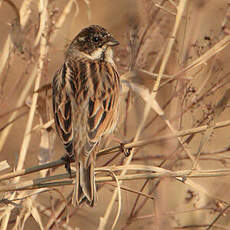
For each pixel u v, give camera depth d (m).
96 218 14.14
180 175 10.38
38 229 14.14
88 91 11.00
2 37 15.20
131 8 12.83
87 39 12.56
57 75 11.70
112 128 11.19
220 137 15.05
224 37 11.84
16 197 11.80
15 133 15.95
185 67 11.95
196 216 11.76
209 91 11.73
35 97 12.33
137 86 12.38
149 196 10.72
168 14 12.70
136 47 12.60
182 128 11.99
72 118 10.62
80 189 9.87
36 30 12.56
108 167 10.53
